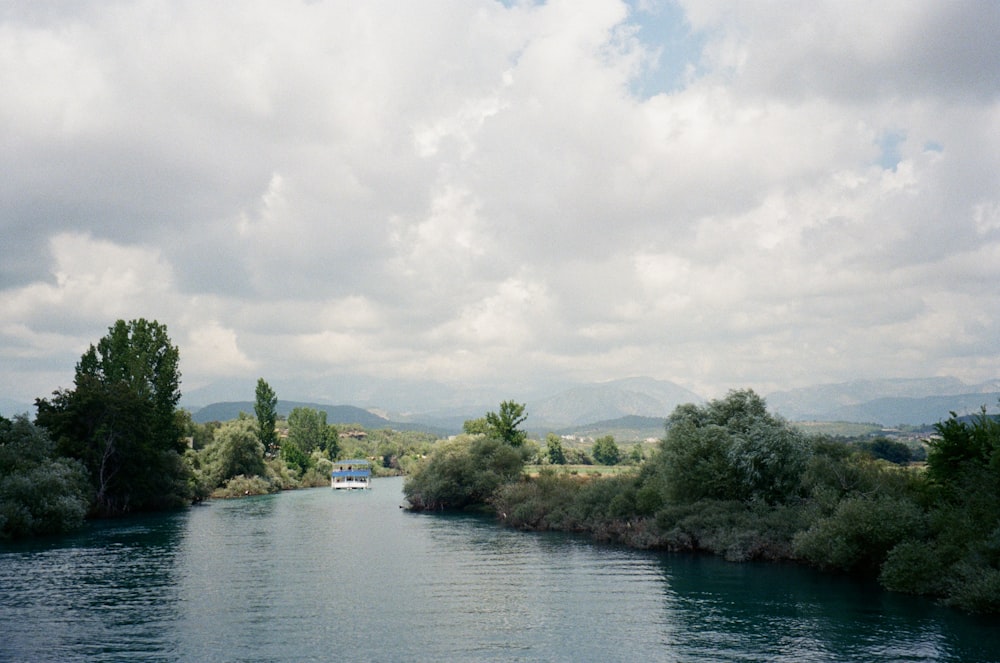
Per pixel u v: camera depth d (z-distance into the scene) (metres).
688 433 57.84
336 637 28.95
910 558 35.53
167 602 36.00
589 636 28.81
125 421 92.50
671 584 39.66
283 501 126.69
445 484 99.81
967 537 33.41
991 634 27.67
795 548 43.53
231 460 152.25
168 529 74.12
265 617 32.59
